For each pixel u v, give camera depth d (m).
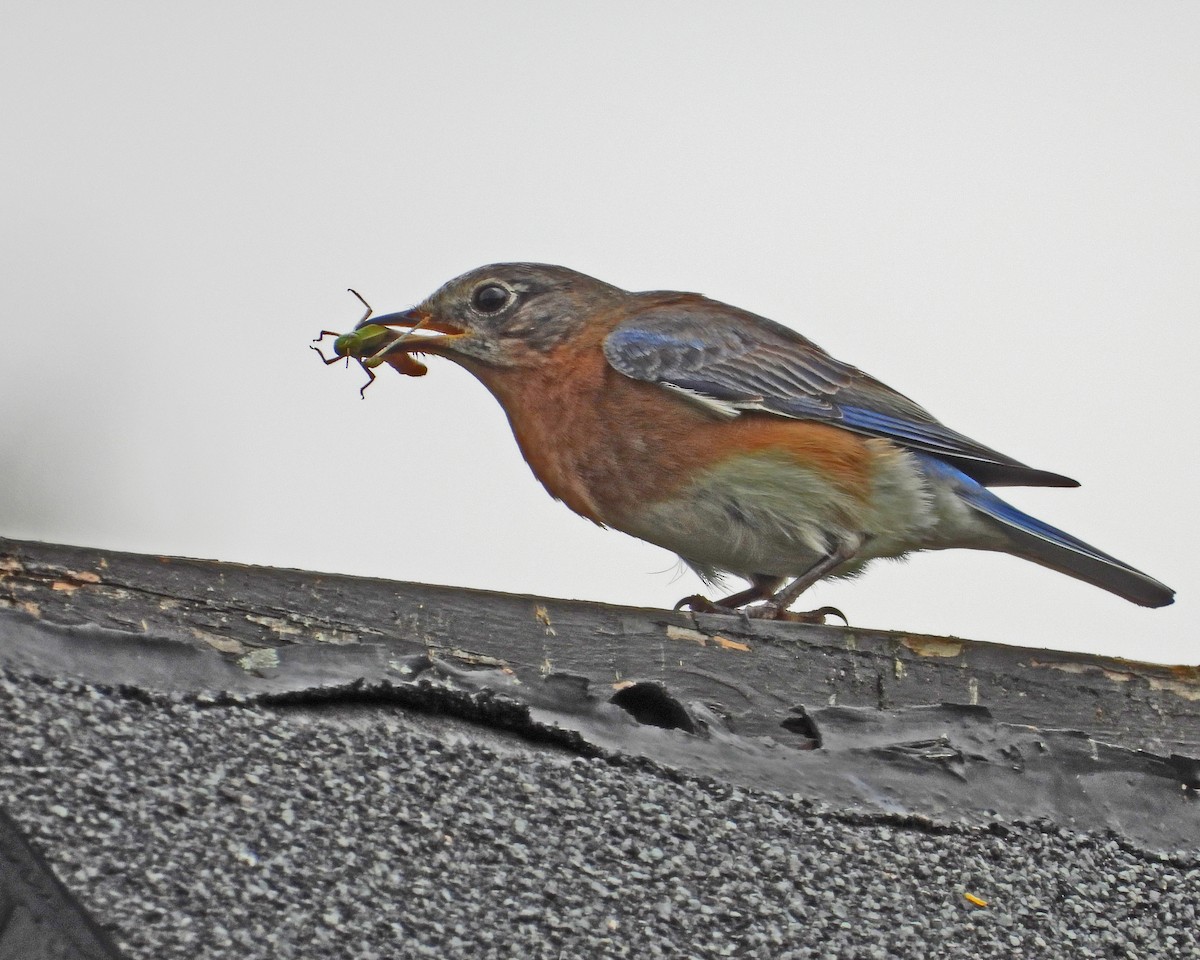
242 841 6.82
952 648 9.83
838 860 8.27
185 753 7.31
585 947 6.95
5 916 6.36
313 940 6.43
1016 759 9.48
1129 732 10.02
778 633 9.46
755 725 9.19
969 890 8.40
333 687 8.07
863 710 9.43
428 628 8.60
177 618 8.00
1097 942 8.27
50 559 7.85
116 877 6.38
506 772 8.04
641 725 8.77
